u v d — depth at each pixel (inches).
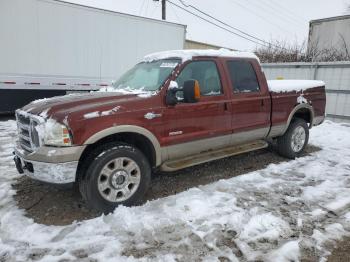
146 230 132.0
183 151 171.2
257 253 118.4
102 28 425.7
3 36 354.6
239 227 135.2
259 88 205.6
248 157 238.1
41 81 389.4
